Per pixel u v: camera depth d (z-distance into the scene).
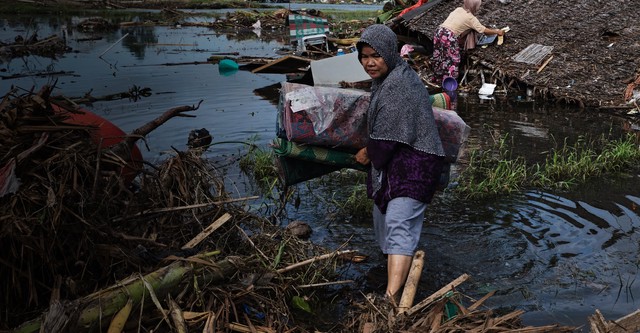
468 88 11.09
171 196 3.82
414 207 3.50
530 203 5.23
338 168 4.14
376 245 4.42
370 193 3.80
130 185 4.11
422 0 14.41
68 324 2.64
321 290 3.77
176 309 2.95
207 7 37.22
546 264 4.07
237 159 6.45
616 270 3.97
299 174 4.14
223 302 3.24
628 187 5.68
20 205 3.12
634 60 10.30
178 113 4.52
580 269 3.99
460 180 5.88
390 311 3.14
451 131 3.82
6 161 3.28
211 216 3.98
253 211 5.04
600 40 10.96
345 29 22.05
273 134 7.42
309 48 14.80
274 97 9.86
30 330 2.64
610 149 6.98
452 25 11.04
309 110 3.81
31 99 3.53
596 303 3.56
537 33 11.48
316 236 4.56
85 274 3.27
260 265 3.68
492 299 3.61
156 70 12.89
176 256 3.35
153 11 33.47
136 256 3.27
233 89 10.59
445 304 3.19
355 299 3.65
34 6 30.75
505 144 7.23
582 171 6.11
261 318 3.32
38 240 3.07
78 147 3.47
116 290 2.89
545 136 7.64
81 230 3.21
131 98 9.52
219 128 7.68
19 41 16.48
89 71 12.41
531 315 3.42
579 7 11.87
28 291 3.15
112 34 21.41
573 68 10.39
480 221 4.82
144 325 2.98
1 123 3.39
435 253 4.24
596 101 9.52
